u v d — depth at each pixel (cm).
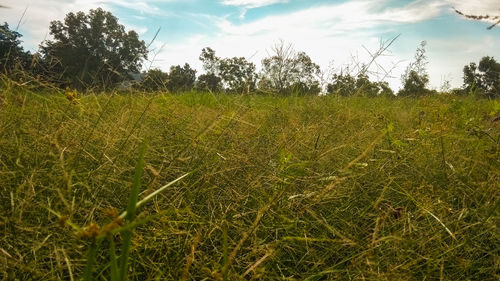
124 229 81
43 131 226
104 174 203
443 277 156
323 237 182
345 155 289
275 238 178
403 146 292
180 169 234
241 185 225
